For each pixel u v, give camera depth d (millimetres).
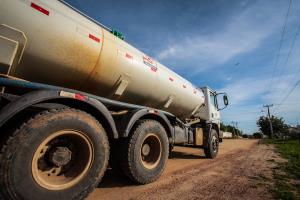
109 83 3861
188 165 5805
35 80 3107
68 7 3283
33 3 2711
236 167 5656
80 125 2623
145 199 2994
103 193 3223
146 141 3963
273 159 7355
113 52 3758
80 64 3303
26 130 2184
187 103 6512
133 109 3996
